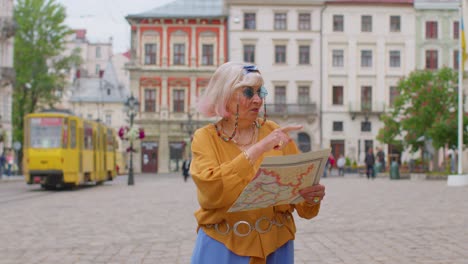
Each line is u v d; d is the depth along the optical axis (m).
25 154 25.61
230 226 3.16
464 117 32.72
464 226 10.91
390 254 7.87
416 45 58.44
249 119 3.28
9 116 50.97
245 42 58.16
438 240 9.13
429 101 37.59
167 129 58.19
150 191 24.66
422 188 24.77
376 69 58.47
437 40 58.50
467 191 22.20
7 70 48.69
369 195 20.20
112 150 37.16
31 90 53.97
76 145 26.77
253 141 3.32
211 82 3.34
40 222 12.27
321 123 58.16
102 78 85.38
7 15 50.31
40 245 8.98
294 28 58.38
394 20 58.66
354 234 9.90
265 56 58.31
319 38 58.38
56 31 53.88
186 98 58.47
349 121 58.28
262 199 3.04
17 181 39.62
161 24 58.28
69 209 15.54
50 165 25.30
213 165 3.11
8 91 50.41
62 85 55.75
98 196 21.38
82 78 84.75
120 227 11.23
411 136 39.59
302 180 3.03
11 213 14.47
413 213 13.49
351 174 52.62
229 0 57.84
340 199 18.23
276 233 3.23
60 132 25.56
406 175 40.25
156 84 58.34
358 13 58.47
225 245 3.14
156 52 58.41
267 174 2.88
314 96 58.41
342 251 8.15
